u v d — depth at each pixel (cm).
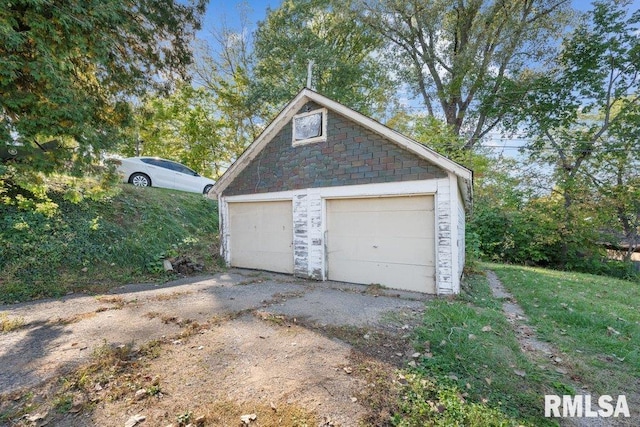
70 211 738
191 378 258
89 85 627
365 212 622
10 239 586
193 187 1255
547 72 1379
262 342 329
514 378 258
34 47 470
